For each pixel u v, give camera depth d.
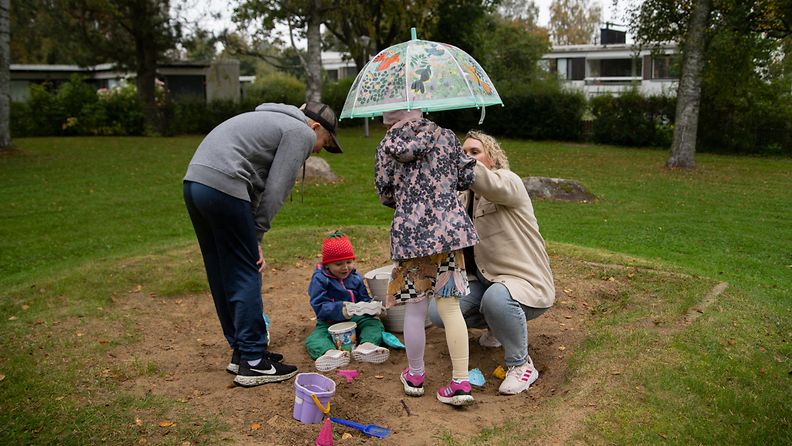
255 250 3.75
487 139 4.02
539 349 4.50
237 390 3.75
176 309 5.56
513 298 3.80
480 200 4.09
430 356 4.39
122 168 17.62
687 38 18.98
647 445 3.05
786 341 4.43
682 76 19.16
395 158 3.39
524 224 4.00
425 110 3.58
